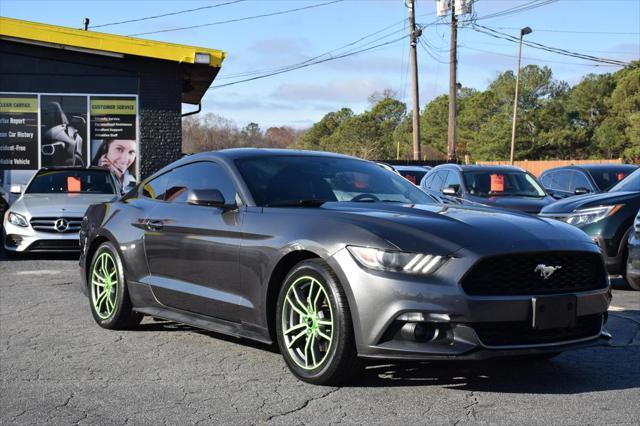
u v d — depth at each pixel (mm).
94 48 17594
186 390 4586
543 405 4238
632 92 63312
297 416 4074
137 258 6055
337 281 4391
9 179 17953
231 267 5109
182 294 5551
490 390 4527
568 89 74125
